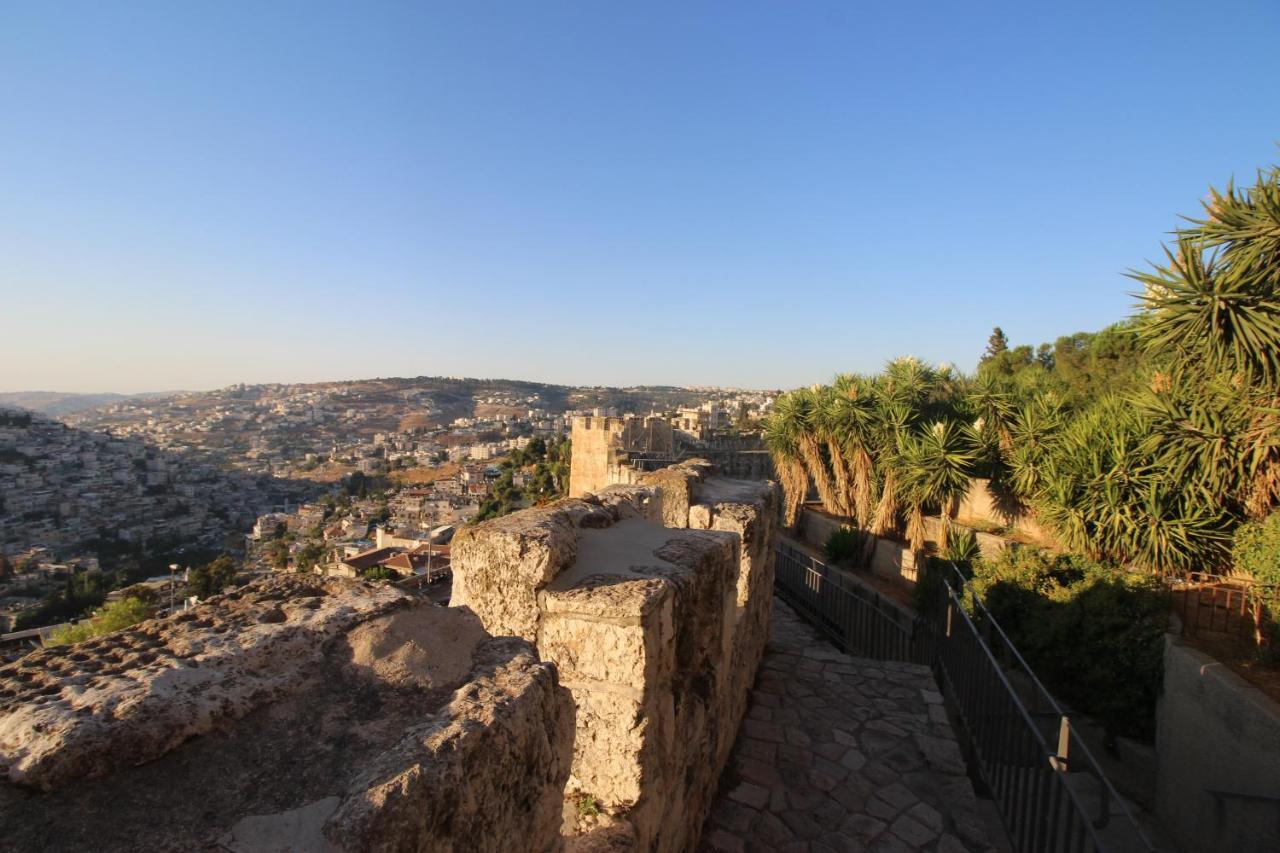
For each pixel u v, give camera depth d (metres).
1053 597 10.45
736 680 6.37
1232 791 6.39
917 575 15.28
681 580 3.75
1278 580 8.10
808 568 13.17
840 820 5.30
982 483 18.39
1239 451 9.98
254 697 1.73
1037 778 4.51
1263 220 9.06
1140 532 10.66
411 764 1.46
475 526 3.58
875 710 7.24
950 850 5.00
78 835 1.33
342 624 2.05
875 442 18.02
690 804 4.47
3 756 1.39
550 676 2.15
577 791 3.29
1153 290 10.77
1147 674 8.29
